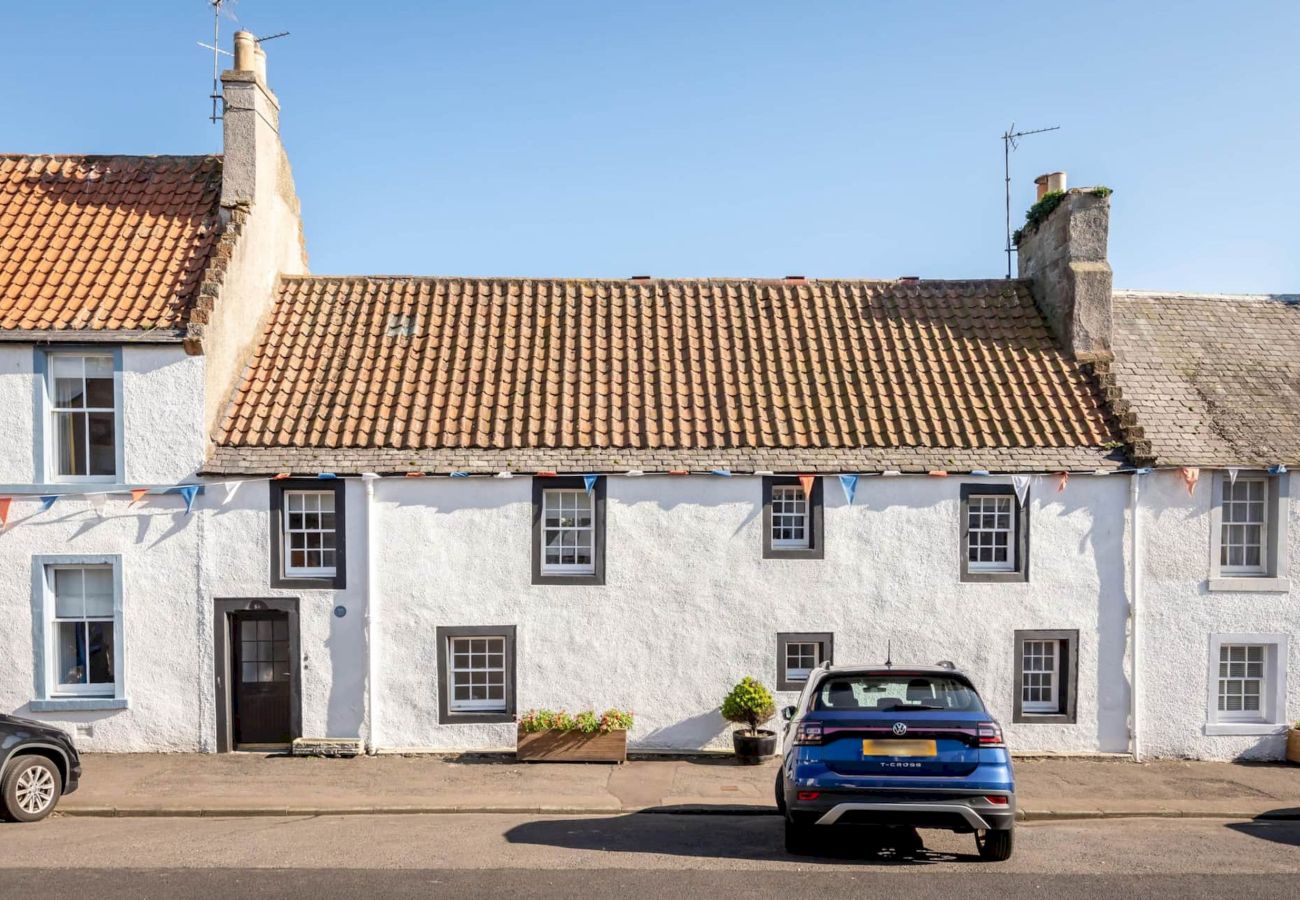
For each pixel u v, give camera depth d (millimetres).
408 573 14383
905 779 8695
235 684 14484
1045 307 17656
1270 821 11719
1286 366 17031
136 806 11539
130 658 14195
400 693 14359
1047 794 12664
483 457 14469
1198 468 14633
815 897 8180
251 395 15219
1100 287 16609
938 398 15773
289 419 14836
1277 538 14891
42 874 8656
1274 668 14883
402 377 15719
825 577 14641
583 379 15914
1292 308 18734
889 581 14664
